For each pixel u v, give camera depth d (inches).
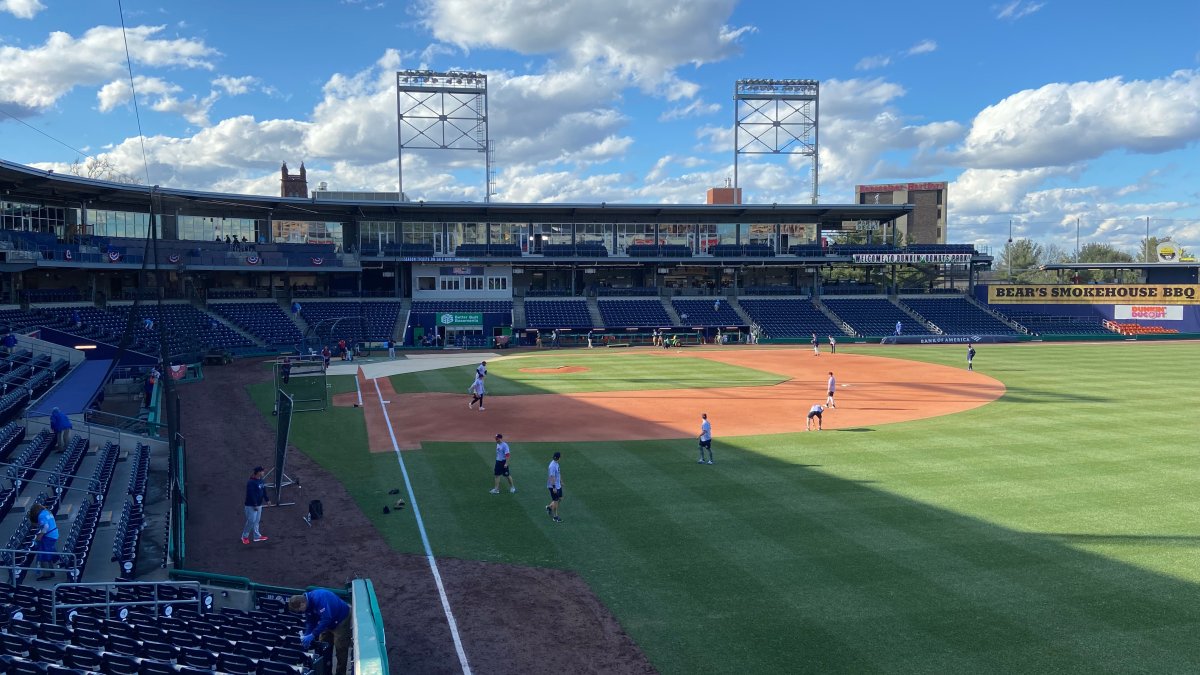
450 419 1309.1
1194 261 3334.2
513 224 3243.1
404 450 1077.1
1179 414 1304.1
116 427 1097.4
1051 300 3356.3
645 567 636.7
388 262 3070.9
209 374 1932.8
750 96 3459.6
